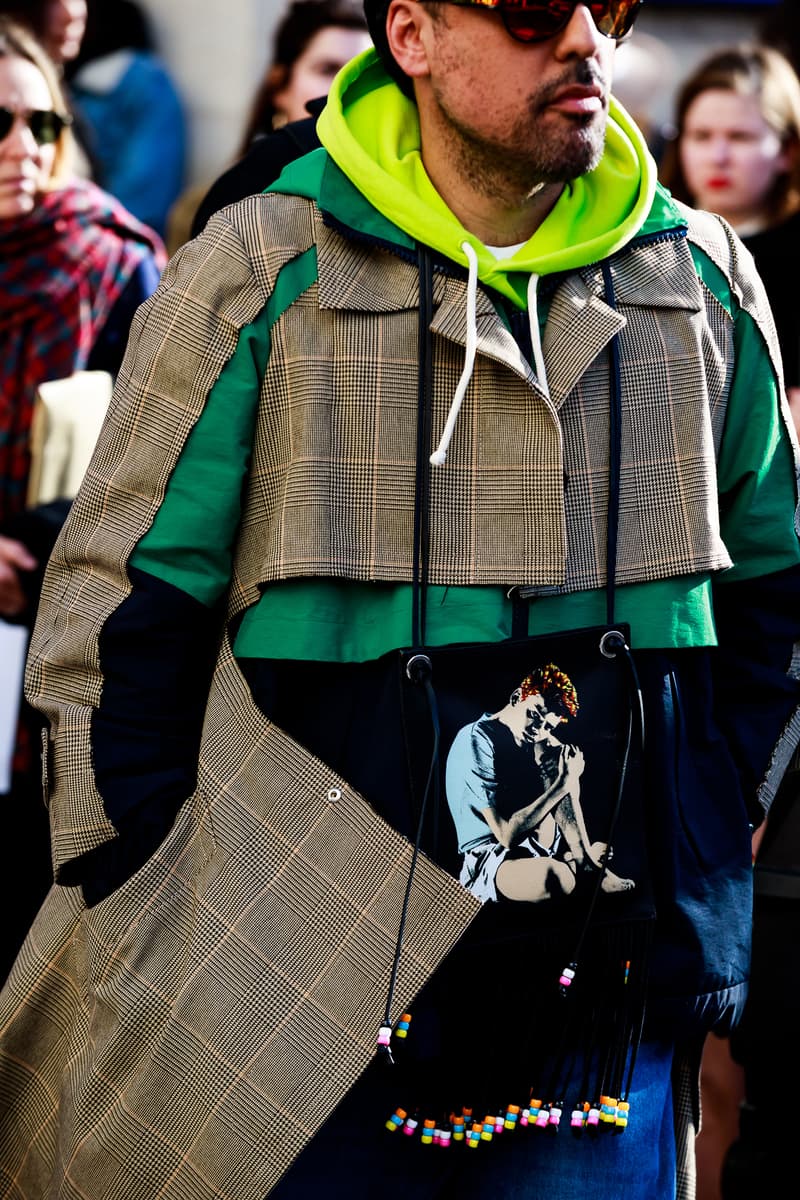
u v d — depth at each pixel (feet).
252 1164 10.71
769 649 12.06
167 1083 10.87
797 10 22.30
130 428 11.28
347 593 10.96
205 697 11.59
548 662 10.75
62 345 19.11
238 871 10.87
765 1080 14.62
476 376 10.90
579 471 10.96
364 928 10.65
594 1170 11.18
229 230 11.14
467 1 10.53
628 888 10.84
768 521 11.84
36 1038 11.92
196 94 29.12
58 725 11.39
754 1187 14.83
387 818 10.73
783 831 14.25
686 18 31.94
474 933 10.77
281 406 11.02
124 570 11.19
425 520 10.78
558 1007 10.98
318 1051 10.67
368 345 10.90
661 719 11.09
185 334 11.06
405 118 11.48
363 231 10.96
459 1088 11.00
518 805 10.68
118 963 11.05
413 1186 11.23
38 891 18.33
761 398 11.68
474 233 11.21
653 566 11.02
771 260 17.70
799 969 14.19
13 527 18.08
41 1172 11.78
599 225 11.26
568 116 10.63
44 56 19.12
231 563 11.32
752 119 20.52
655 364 11.12
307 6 19.45
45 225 19.19
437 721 10.61
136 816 11.14
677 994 11.16
